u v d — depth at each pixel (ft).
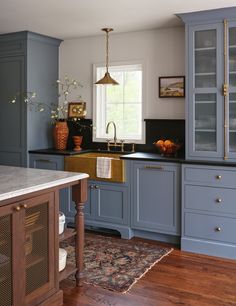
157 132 14.82
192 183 12.21
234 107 11.91
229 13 11.59
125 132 15.92
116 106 16.02
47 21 13.42
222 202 11.81
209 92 12.10
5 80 15.83
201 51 12.21
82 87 16.40
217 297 9.20
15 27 14.32
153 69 14.82
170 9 11.88
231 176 11.63
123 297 9.18
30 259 7.88
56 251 8.59
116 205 13.76
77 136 16.14
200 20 12.07
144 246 12.82
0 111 16.10
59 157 14.75
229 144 11.99
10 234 7.27
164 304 8.84
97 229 14.78
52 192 8.35
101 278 10.20
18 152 15.76
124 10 12.10
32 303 7.92
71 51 16.53
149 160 12.95
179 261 11.53
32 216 7.85
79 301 8.97
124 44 15.33
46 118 16.38
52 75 16.56
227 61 11.79
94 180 14.06
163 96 14.58
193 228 12.31
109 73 15.93
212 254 12.04
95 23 13.71
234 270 10.87
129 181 13.42
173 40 14.38
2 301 7.23
